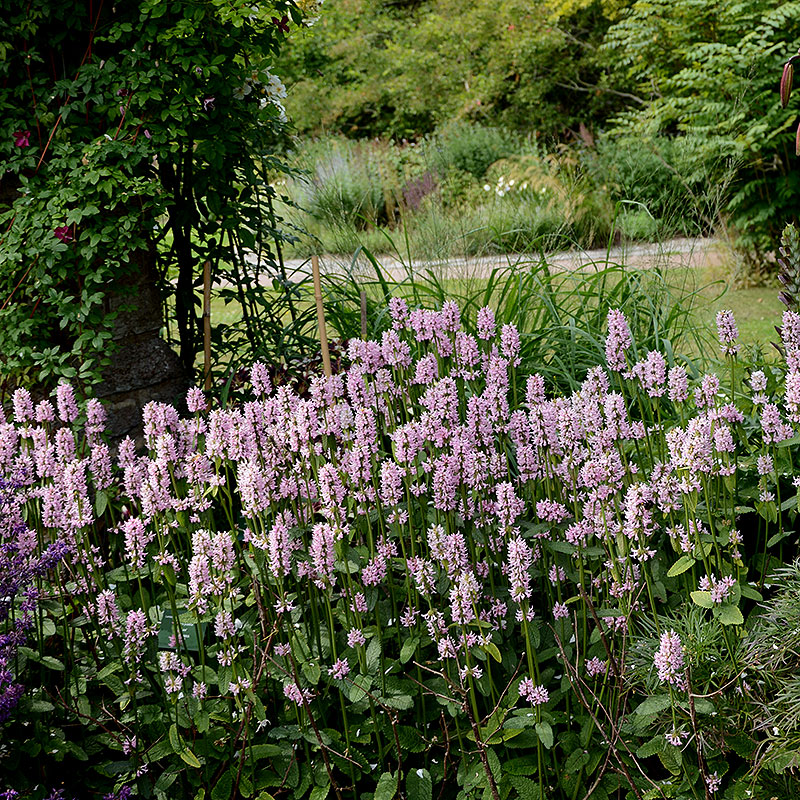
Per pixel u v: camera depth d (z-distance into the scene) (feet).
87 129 11.00
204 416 11.51
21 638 7.73
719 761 7.22
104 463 8.50
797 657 7.32
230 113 11.96
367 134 63.93
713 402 8.32
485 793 7.15
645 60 35.47
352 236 17.29
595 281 14.24
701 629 7.48
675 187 20.03
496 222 22.13
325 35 58.08
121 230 10.65
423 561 7.38
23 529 7.86
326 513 7.59
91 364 10.61
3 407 10.84
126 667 7.83
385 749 7.77
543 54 53.88
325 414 8.78
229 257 12.78
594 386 8.74
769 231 27.73
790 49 28.30
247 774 7.47
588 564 8.50
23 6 10.55
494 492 8.76
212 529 8.55
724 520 8.44
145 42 11.25
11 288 10.80
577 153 41.68
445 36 59.16
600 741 7.57
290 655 7.32
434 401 8.13
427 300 14.96
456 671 8.00
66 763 8.16
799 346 8.78
